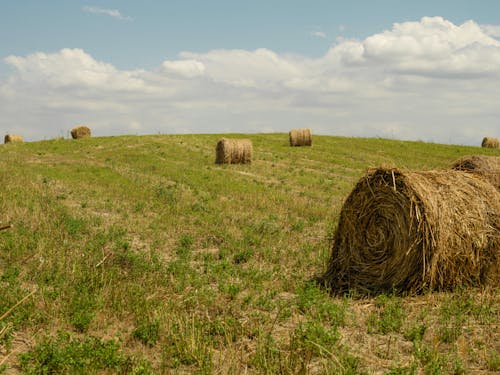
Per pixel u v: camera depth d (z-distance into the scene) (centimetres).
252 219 1398
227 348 584
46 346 539
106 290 761
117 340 601
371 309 743
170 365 538
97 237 1127
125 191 1830
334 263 930
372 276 865
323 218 1468
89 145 3644
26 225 1178
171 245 1131
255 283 846
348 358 540
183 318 657
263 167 2666
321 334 598
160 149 3372
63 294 738
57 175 2239
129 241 1134
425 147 3769
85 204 1517
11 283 766
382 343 609
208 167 2595
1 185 1739
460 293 801
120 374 511
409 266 815
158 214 1445
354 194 899
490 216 844
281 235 1214
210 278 876
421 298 793
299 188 2047
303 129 3688
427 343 605
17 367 533
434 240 789
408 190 809
